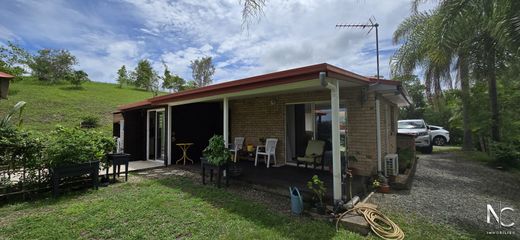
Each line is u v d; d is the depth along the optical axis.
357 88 6.30
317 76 4.02
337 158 4.32
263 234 3.50
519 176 7.40
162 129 9.52
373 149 6.02
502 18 4.23
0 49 15.16
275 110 8.12
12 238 3.40
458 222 4.00
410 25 9.29
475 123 10.81
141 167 8.38
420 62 8.71
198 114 9.85
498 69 6.70
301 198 4.27
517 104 10.23
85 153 5.64
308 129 7.50
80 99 23.00
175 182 6.50
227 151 6.08
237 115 9.42
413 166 8.29
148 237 3.46
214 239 3.40
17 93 21.16
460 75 8.72
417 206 4.71
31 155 5.12
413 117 21.16
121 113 10.62
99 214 4.23
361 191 5.22
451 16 4.84
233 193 5.48
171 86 31.81
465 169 8.52
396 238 3.39
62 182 5.56
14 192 4.89
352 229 3.66
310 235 3.49
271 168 7.29
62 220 3.99
